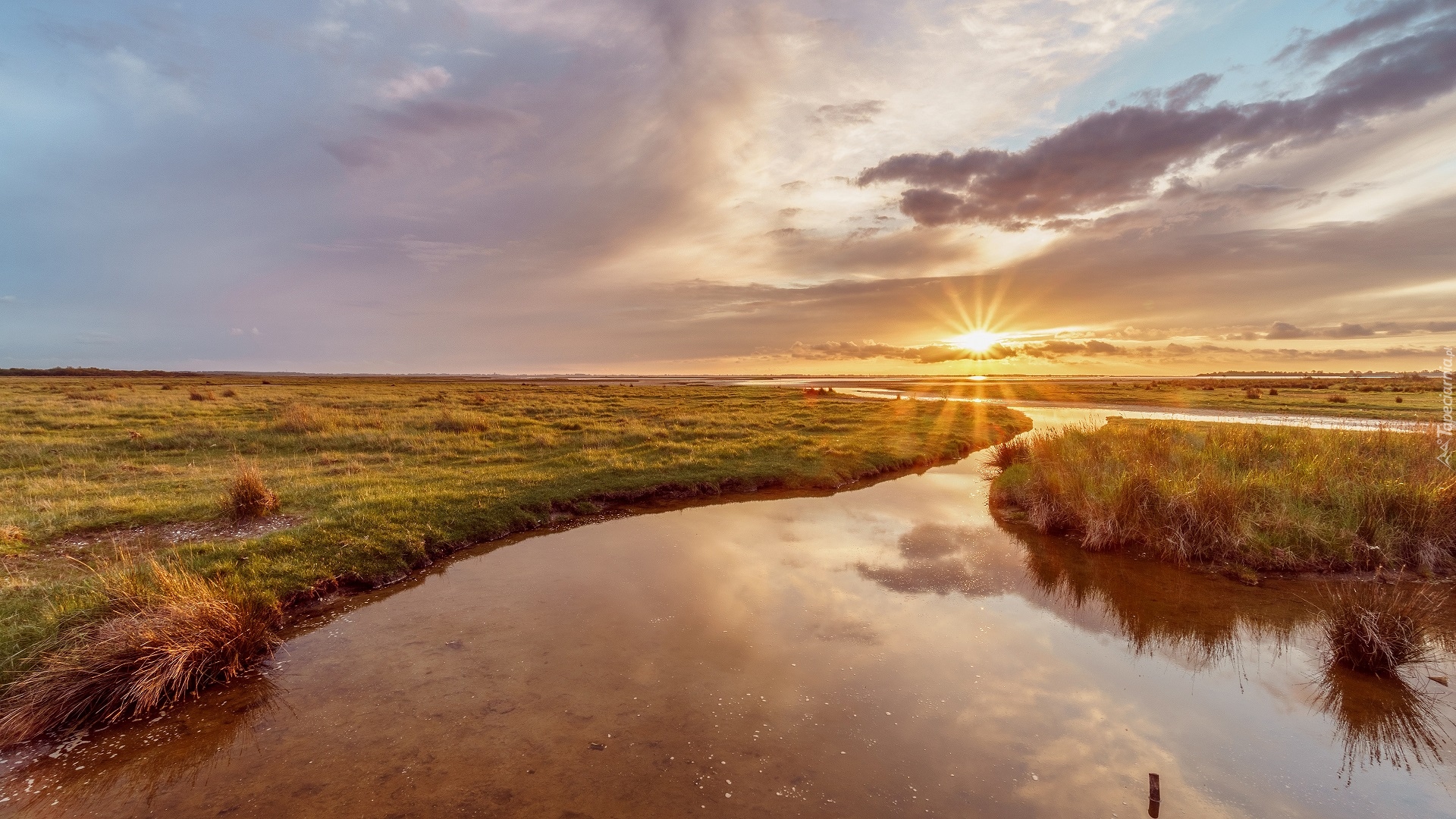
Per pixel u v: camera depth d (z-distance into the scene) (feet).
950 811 16.40
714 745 19.12
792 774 17.83
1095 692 22.44
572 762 18.30
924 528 44.32
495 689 22.40
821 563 36.47
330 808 16.48
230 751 19.06
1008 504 50.60
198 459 58.39
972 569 35.45
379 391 171.83
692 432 84.23
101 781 17.70
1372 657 23.56
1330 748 19.24
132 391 136.05
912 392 221.87
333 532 35.76
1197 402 151.43
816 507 51.08
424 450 64.69
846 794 16.99
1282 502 38.04
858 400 163.73
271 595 28.37
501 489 47.57
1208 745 19.36
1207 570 34.86
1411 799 17.03
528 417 98.89
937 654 25.27
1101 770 18.12
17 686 20.44
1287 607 29.73
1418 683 22.89
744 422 98.99
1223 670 24.06
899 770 18.02
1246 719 20.75
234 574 29.43
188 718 20.77
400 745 19.17
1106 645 26.09
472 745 19.12
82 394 122.52
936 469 70.13
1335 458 44.42
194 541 34.35
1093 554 38.06
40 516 36.91
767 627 27.66
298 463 56.90
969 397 179.73
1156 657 25.09
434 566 35.88
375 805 16.56
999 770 18.07
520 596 31.27
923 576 34.22
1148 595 31.45
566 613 29.19
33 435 65.46
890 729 20.07
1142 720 20.71
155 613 23.39
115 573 26.76
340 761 18.49
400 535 36.73
